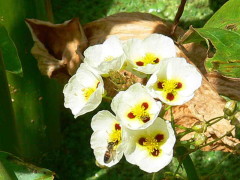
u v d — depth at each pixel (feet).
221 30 1.19
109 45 1.04
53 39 1.48
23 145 1.52
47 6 1.51
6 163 1.16
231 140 1.27
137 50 1.00
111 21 1.50
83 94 1.03
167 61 0.94
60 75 1.49
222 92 1.38
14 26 1.41
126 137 0.92
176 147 1.03
